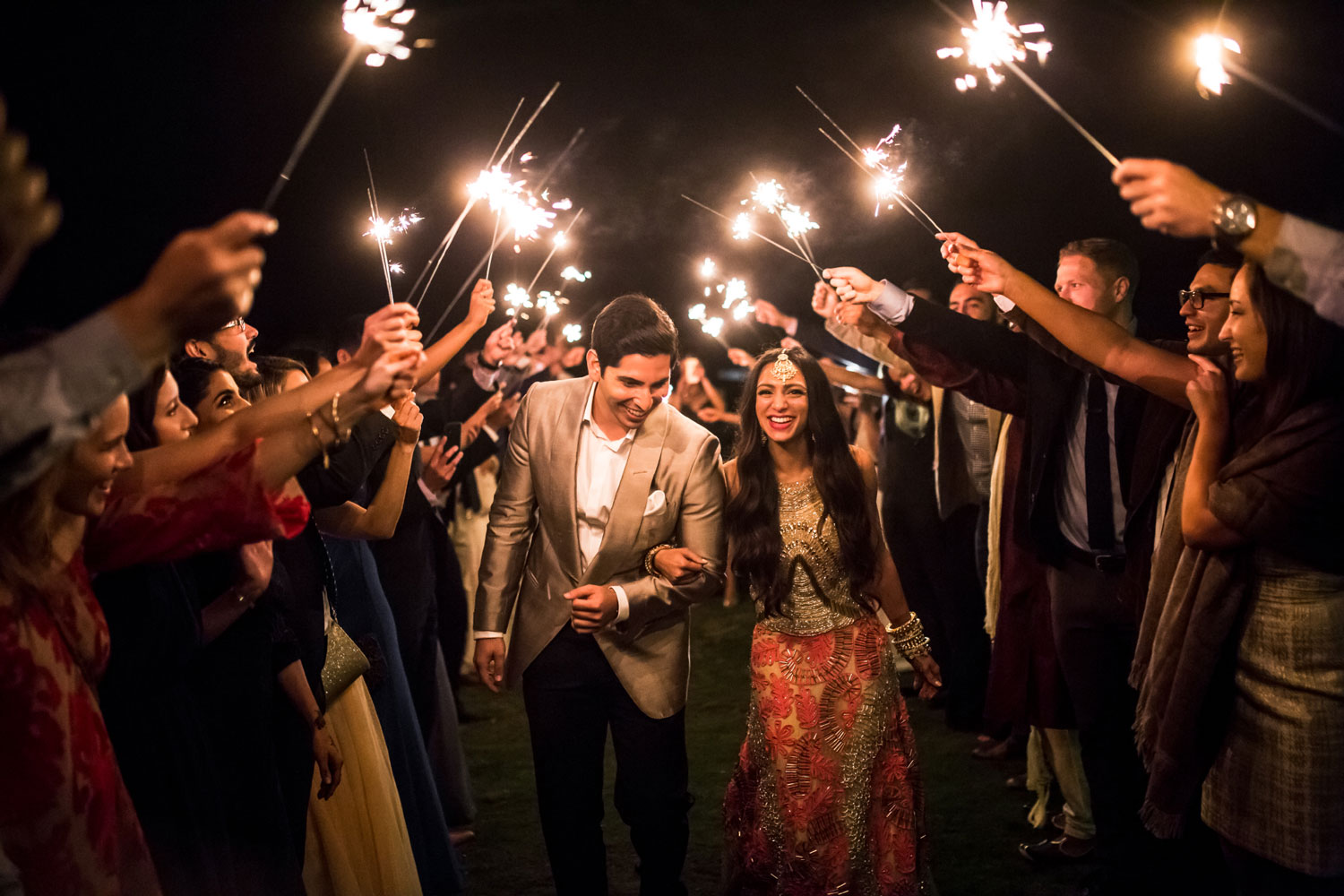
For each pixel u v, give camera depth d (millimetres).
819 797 2969
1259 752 2293
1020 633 3770
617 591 2881
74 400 1391
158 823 2023
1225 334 2316
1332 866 2205
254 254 1405
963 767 4551
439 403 4770
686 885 3566
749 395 3096
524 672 3043
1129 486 3186
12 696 1639
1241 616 2334
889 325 3426
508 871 3719
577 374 7430
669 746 3010
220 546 1942
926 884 3059
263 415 1974
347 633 3059
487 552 3123
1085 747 3359
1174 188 1876
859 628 3047
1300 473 2166
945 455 4891
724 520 3123
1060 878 3531
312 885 2791
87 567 1919
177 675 2133
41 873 1658
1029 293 2848
